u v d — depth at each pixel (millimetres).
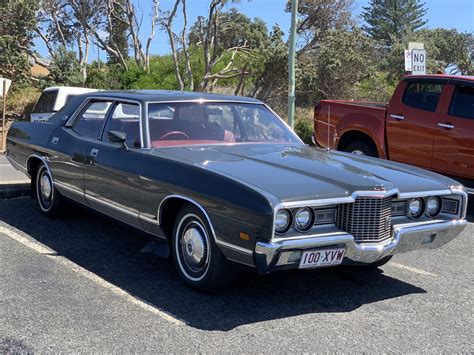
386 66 32781
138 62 32000
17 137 7480
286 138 6137
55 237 6305
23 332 3932
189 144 5496
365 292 5023
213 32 30016
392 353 3832
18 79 27328
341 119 9914
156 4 31422
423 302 4820
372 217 4422
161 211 4910
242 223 4168
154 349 3750
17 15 27875
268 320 4301
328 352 3807
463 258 6203
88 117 6398
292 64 13539
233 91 28172
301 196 4176
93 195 5859
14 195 8148
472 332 4223
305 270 5523
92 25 33406
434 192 4852
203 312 4398
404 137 8945
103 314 4281
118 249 5961
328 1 26906
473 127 8070
